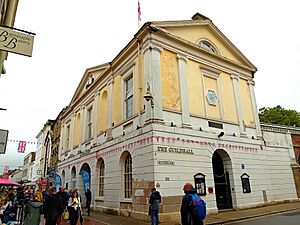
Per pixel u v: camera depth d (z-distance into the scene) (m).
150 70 13.91
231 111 17.34
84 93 23.58
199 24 17.45
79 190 21.44
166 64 14.73
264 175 17.34
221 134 15.48
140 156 13.34
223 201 15.34
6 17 8.87
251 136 17.88
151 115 13.09
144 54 14.75
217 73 17.50
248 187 16.03
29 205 7.94
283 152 19.48
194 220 5.74
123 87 16.92
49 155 38.44
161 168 12.37
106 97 20.28
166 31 15.26
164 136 13.04
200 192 13.34
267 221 10.59
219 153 16.11
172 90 14.48
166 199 12.01
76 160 23.27
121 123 16.16
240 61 19.67
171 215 11.88
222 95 17.22
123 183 15.20
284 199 17.92
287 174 18.94
